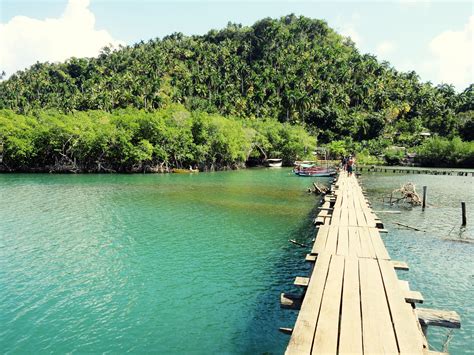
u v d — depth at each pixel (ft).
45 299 52.29
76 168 258.78
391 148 374.63
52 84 585.63
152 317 47.14
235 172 268.21
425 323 30.17
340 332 24.72
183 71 570.87
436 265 64.23
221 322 45.78
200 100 453.58
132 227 92.53
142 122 268.00
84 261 67.62
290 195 146.51
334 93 483.51
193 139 281.74
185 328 44.45
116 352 39.75
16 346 40.81
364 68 522.88
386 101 472.03
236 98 459.73
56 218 102.73
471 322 44.73
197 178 219.61
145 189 165.07
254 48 647.56
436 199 139.74
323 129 442.09
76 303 51.06
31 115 346.13
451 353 38.34
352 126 426.51
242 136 311.88
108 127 265.95
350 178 159.12
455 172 260.21
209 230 89.40
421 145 366.63
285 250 73.77
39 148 260.62
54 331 43.93
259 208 117.91
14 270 63.21
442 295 52.39
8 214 107.96
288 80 484.33
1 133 260.01
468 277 58.90
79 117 295.28
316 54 547.49
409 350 22.53
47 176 230.89
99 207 119.34
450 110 447.42
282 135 353.31
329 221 66.54
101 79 550.77
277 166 328.08
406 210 116.37
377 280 34.96
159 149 260.42
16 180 204.44
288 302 35.29
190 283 57.62
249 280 58.59
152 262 67.00
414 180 209.67
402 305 29.14
